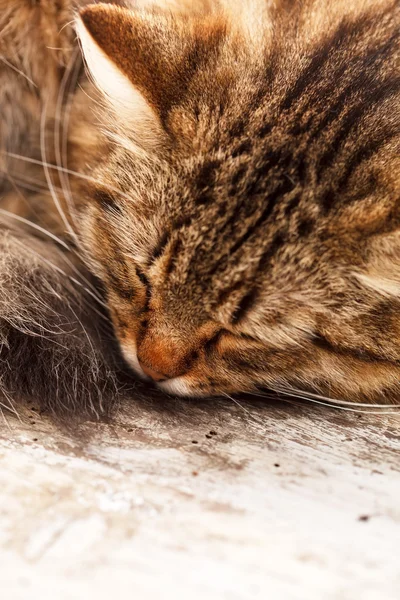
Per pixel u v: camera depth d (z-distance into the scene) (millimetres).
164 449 467
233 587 414
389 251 482
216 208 488
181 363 502
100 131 533
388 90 502
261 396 516
